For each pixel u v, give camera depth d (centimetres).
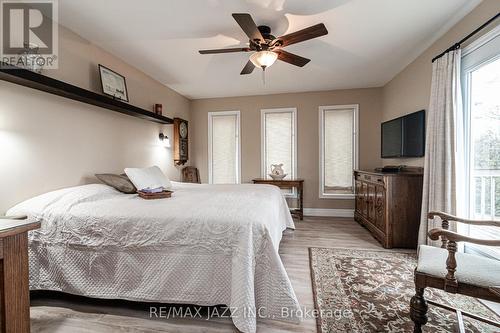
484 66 207
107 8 210
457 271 131
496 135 200
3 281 113
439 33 258
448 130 226
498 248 201
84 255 176
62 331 154
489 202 208
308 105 478
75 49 246
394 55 313
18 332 118
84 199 200
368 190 363
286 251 285
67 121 235
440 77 237
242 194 249
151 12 217
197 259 162
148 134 370
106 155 285
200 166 529
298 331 151
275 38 232
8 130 187
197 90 463
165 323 161
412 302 144
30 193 202
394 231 293
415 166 322
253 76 387
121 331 154
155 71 360
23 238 122
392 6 211
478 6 208
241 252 153
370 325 157
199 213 171
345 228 384
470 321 160
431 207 246
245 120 506
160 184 280
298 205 465
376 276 221
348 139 465
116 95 291
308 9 214
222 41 271
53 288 179
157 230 167
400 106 369
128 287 171
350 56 315
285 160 492
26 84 192
